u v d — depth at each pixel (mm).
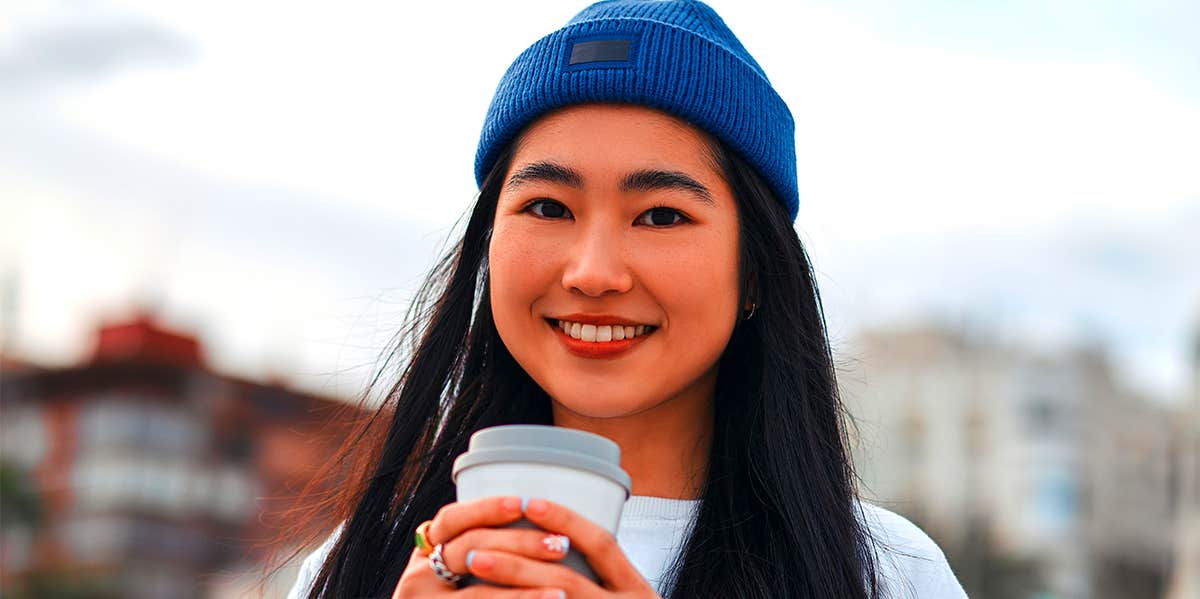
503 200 2125
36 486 39000
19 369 45125
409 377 2434
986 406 52250
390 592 2277
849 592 2135
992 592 40312
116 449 41406
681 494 2254
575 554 1580
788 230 2283
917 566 2289
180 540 40469
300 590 2439
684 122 2107
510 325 2100
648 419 2246
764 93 2238
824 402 2299
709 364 2113
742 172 2189
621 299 2020
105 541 39688
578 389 2051
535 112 2127
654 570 2168
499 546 1558
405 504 2391
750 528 2201
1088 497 52531
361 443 2502
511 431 1594
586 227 2035
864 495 2654
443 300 2432
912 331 53656
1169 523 52562
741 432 2275
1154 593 50656
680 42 2125
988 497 50688
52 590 36844
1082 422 53125
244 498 41594
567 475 1572
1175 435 52344
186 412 41812
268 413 42781
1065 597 45594
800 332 2279
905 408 52062
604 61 2086
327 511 2594
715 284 2070
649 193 2035
